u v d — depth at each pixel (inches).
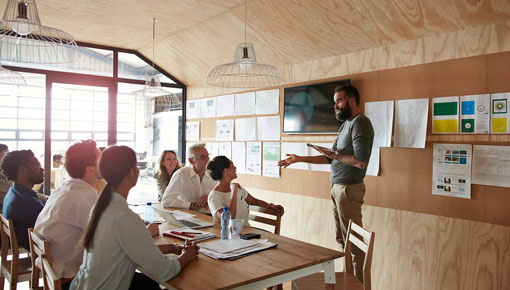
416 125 109.0
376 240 119.1
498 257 92.7
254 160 166.9
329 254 69.2
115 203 57.3
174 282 55.4
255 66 95.0
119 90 195.3
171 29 161.5
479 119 96.3
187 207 115.8
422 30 106.0
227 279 56.4
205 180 125.6
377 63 120.0
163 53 189.9
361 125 102.3
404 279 111.3
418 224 108.8
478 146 96.6
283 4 120.5
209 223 93.9
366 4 106.2
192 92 208.5
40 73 172.2
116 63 192.5
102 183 153.4
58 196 74.4
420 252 108.0
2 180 122.2
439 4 95.7
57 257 72.2
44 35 86.6
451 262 101.5
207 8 134.8
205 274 58.5
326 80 136.0
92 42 184.1
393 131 114.9
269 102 158.9
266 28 136.3
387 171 116.6
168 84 208.2
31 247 75.2
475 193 97.1
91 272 56.2
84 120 185.0
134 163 59.7
